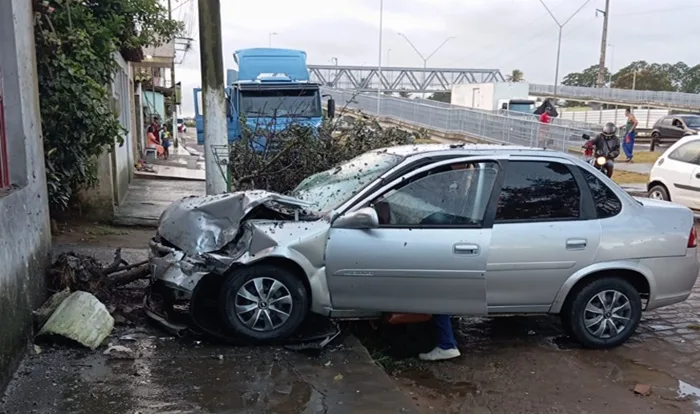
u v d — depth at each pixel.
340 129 8.48
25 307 4.29
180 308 5.25
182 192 14.06
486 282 4.91
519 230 4.96
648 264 5.29
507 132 28.91
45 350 4.40
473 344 5.52
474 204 4.97
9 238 3.98
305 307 4.82
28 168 4.60
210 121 8.12
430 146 5.61
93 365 4.25
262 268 4.72
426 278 4.81
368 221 4.70
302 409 3.82
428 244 4.78
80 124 7.00
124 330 4.92
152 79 26.25
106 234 8.78
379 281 4.79
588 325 5.31
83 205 9.46
